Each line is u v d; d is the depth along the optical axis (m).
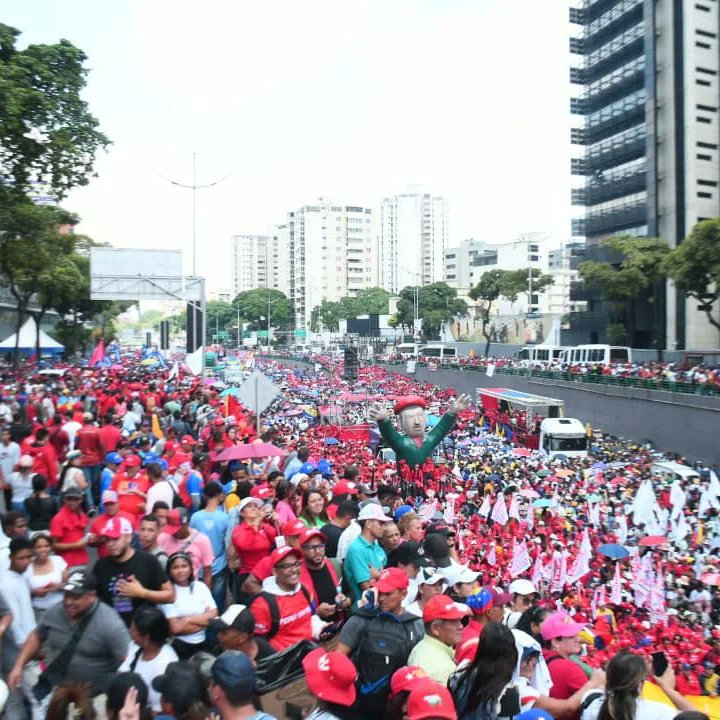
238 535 10.12
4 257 38.94
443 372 84.00
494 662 5.69
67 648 6.75
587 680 6.59
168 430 23.33
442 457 35.09
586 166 92.81
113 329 123.56
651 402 49.62
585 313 92.81
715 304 76.75
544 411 49.31
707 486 30.53
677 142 79.12
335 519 10.71
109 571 7.74
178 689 5.54
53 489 15.85
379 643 6.35
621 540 22.91
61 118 32.66
